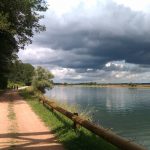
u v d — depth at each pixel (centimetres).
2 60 4744
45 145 1062
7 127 1457
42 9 3781
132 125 2920
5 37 3828
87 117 1597
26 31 3809
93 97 8688
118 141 793
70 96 8675
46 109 2230
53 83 8394
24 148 1018
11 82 13150
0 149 1005
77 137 1116
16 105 2719
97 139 1098
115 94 11662
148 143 1945
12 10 3497
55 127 1399
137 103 6450
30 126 1482
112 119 3381
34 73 8206
